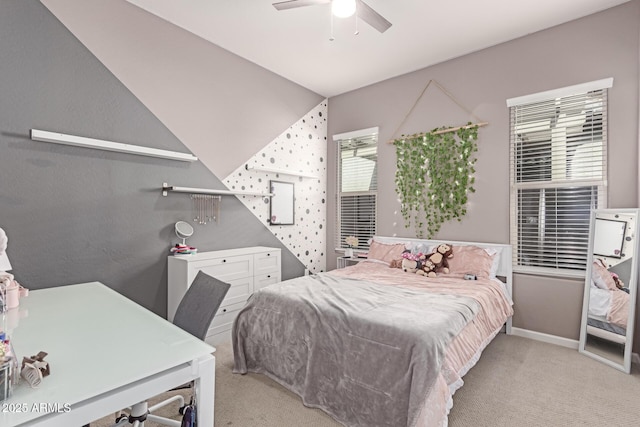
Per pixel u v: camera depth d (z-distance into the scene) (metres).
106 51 2.71
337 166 4.88
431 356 1.61
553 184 3.12
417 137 3.96
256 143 3.93
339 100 4.84
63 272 2.49
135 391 1.01
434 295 2.45
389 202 4.27
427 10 2.88
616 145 2.80
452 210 3.71
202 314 1.74
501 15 2.95
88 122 2.61
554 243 3.13
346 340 1.91
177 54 3.18
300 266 4.52
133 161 2.88
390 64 3.90
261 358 2.42
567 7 2.83
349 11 2.28
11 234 2.27
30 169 2.34
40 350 1.17
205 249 3.40
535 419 1.90
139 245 2.91
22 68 2.31
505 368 2.54
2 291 1.61
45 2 2.41
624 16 2.77
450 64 3.77
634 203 2.72
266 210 4.05
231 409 1.99
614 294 2.61
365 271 3.45
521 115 3.31
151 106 3.00
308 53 3.68
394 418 1.65
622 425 1.84
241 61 3.76
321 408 1.98
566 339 2.99
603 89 2.87
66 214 2.50
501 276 3.32
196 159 3.23
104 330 1.38
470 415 1.94
